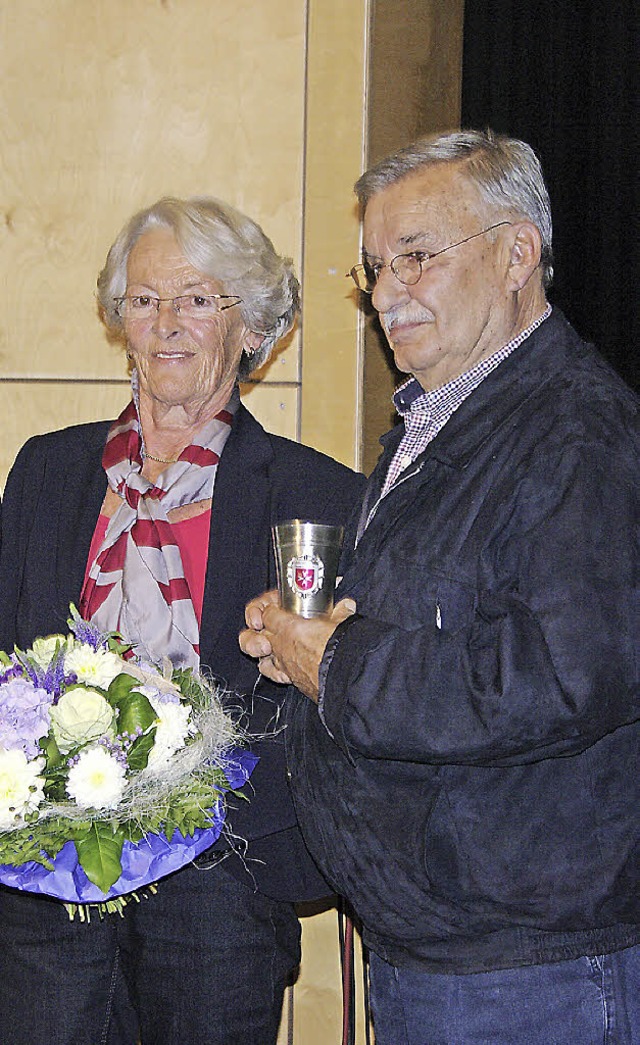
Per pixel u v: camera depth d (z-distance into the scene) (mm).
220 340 2102
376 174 1793
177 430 2168
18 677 1743
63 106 2797
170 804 1678
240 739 1885
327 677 1530
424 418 1894
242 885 1965
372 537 1737
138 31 2791
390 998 1667
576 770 1496
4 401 2828
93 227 2807
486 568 1528
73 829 1642
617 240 3090
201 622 2018
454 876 1501
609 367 1682
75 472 2164
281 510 2090
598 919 1477
